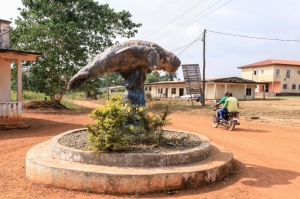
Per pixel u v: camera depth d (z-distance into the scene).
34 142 8.52
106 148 4.88
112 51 6.00
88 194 4.29
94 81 22.83
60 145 5.35
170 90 45.09
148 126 5.68
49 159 5.10
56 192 4.38
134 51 5.87
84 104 34.81
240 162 6.40
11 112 11.53
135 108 5.75
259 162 6.45
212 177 4.80
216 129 11.69
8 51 11.13
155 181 4.31
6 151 7.30
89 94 48.81
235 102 11.41
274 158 6.84
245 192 4.50
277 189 4.68
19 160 6.38
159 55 6.14
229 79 35.72
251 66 50.16
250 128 11.87
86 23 21.20
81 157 4.84
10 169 5.67
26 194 4.32
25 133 10.34
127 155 4.69
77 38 20.33
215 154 5.78
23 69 21.28
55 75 21.45
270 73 46.78
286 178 5.28
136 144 5.55
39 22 19.78
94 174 4.31
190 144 5.85
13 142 8.49
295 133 10.51
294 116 15.61
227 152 5.97
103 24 21.23
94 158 4.77
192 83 24.38
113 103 5.35
